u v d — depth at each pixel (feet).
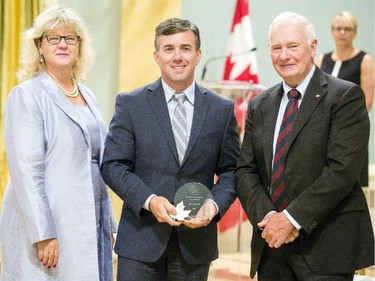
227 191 10.55
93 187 10.84
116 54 21.34
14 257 10.53
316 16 24.71
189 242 10.39
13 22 18.74
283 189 10.02
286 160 10.03
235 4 23.44
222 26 23.18
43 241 10.12
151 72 21.39
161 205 9.89
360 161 9.72
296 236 9.68
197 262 10.43
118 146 10.52
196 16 22.56
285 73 10.03
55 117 10.52
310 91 10.07
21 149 10.18
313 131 9.89
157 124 10.46
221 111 10.76
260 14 23.75
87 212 10.56
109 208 11.37
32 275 10.32
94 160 10.96
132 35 21.13
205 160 10.55
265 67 24.02
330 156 9.73
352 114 9.80
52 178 10.38
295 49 9.92
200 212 10.05
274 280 10.32
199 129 10.50
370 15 25.81
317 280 9.84
